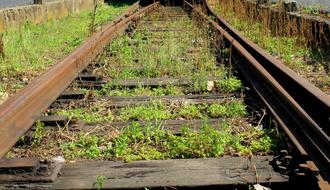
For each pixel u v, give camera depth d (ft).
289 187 9.54
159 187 9.41
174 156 11.39
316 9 34.32
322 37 25.77
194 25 35.73
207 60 22.12
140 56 23.85
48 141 12.46
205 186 9.46
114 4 77.36
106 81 18.83
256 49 20.95
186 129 12.78
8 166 9.71
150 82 18.65
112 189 9.36
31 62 24.21
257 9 37.88
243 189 9.52
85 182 9.57
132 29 35.47
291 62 23.24
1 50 24.14
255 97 16.17
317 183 8.91
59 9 49.37
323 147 10.02
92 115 14.58
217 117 14.51
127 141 12.34
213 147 11.48
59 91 15.90
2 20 32.78
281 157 10.40
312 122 10.77
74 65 19.13
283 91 13.53
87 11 60.18
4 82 20.43
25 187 9.34
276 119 12.81
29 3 44.78
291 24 29.19
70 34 36.47
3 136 11.07
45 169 9.75
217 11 49.14
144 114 14.52
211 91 17.62
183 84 18.42
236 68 20.52
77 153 11.65
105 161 10.59
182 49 25.53
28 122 12.52
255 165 10.23
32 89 14.12
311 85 13.79
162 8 60.18
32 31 35.78
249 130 13.05
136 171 10.04
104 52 24.58
